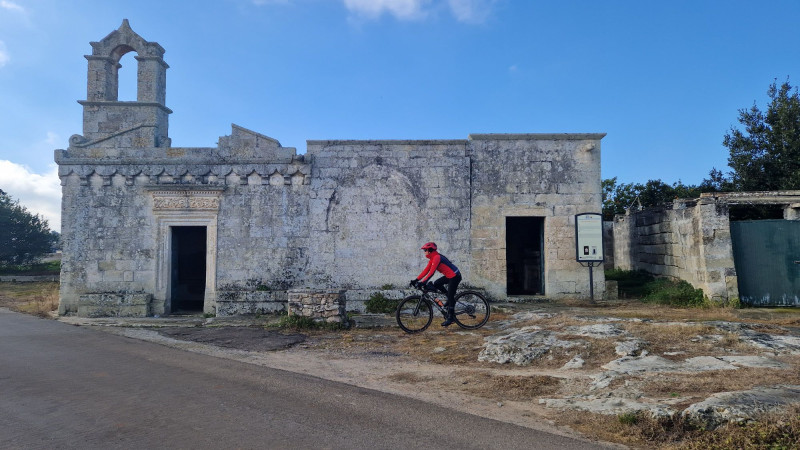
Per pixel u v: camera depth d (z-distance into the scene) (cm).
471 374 638
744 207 1677
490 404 517
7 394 558
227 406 507
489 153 1316
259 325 1076
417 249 1302
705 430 407
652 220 1512
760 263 1142
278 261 1297
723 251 1130
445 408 502
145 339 923
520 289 1603
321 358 759
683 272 1272
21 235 3506
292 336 937
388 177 1313
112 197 1293
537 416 478
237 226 1300
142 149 1307
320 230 1305
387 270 1299
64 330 1027
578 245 1257
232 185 1307
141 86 1346
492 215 1304
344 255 1302
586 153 1309
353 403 518
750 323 801
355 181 1313
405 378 628
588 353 677
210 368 683
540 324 867
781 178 1647
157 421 463
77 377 634
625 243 1825
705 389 490
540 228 1355
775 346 655
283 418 470
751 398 436
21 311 1347
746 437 380
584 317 905
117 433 433
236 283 1291
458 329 949
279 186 1309
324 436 423
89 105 1342
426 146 1318
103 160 1290
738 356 618
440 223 1303
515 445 403
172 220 1296
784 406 415
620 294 1352
